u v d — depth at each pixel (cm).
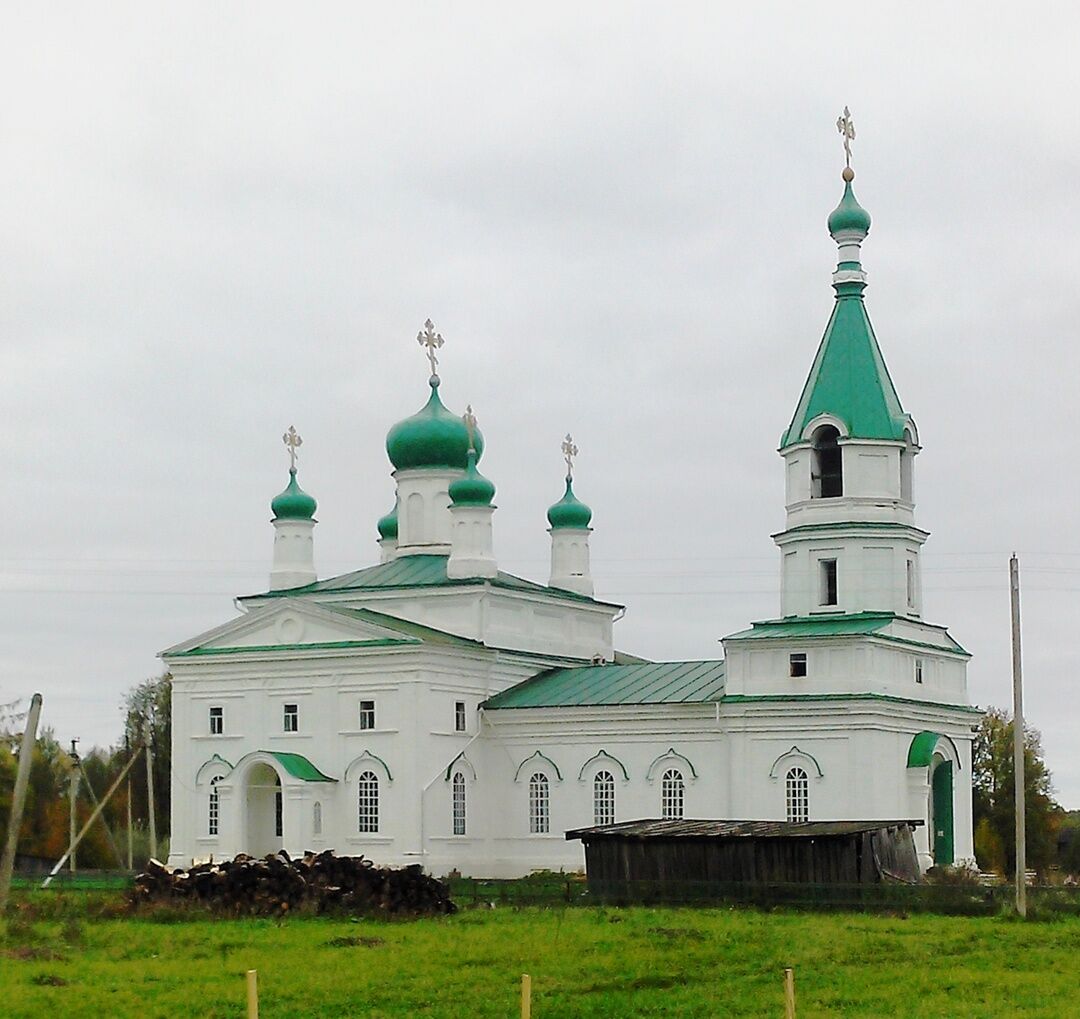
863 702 9656
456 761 10544
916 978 5456
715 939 6512
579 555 12519
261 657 10812
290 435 12206
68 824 15262
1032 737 14725
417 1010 4828
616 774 10394
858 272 10481
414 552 11912
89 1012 4756
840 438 10200
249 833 10900
